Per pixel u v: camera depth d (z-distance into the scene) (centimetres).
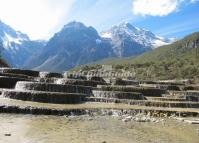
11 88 6506
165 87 10888
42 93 5603
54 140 3030
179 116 5594
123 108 5444
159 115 5491
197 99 8506
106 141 3142
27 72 8331
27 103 5175
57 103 5619
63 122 4166
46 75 8475
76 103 5834
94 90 6950
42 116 4575
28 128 3544
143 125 4356
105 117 4906
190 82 19988
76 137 3234
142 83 11688
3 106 4641
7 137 2995
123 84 9681
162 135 3697
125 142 3167
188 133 3950
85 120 4466
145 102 6400
